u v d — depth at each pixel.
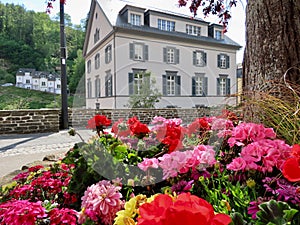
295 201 0.70
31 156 3.57
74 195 1.03
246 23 1.85
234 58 15.35
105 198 0.76
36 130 6.13
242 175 0.93
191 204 0.47
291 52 1.59
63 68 6.70
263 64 1.68
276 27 1.63
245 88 1.77
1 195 1.31
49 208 0.99
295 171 0.68
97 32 12.99
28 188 1.10
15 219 0.73
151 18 13.06
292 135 1.19
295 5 1.59
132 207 0.68
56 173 1.31
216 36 15.03
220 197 0.86
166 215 0.44
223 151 1.28
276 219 0.56
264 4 1.67
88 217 0.76
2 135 5.68
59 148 4.15
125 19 12.55
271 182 0.83
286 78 1.58
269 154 0.88
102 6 12.69
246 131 1.06
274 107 1.31
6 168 2.92
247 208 0.73
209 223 0.44
